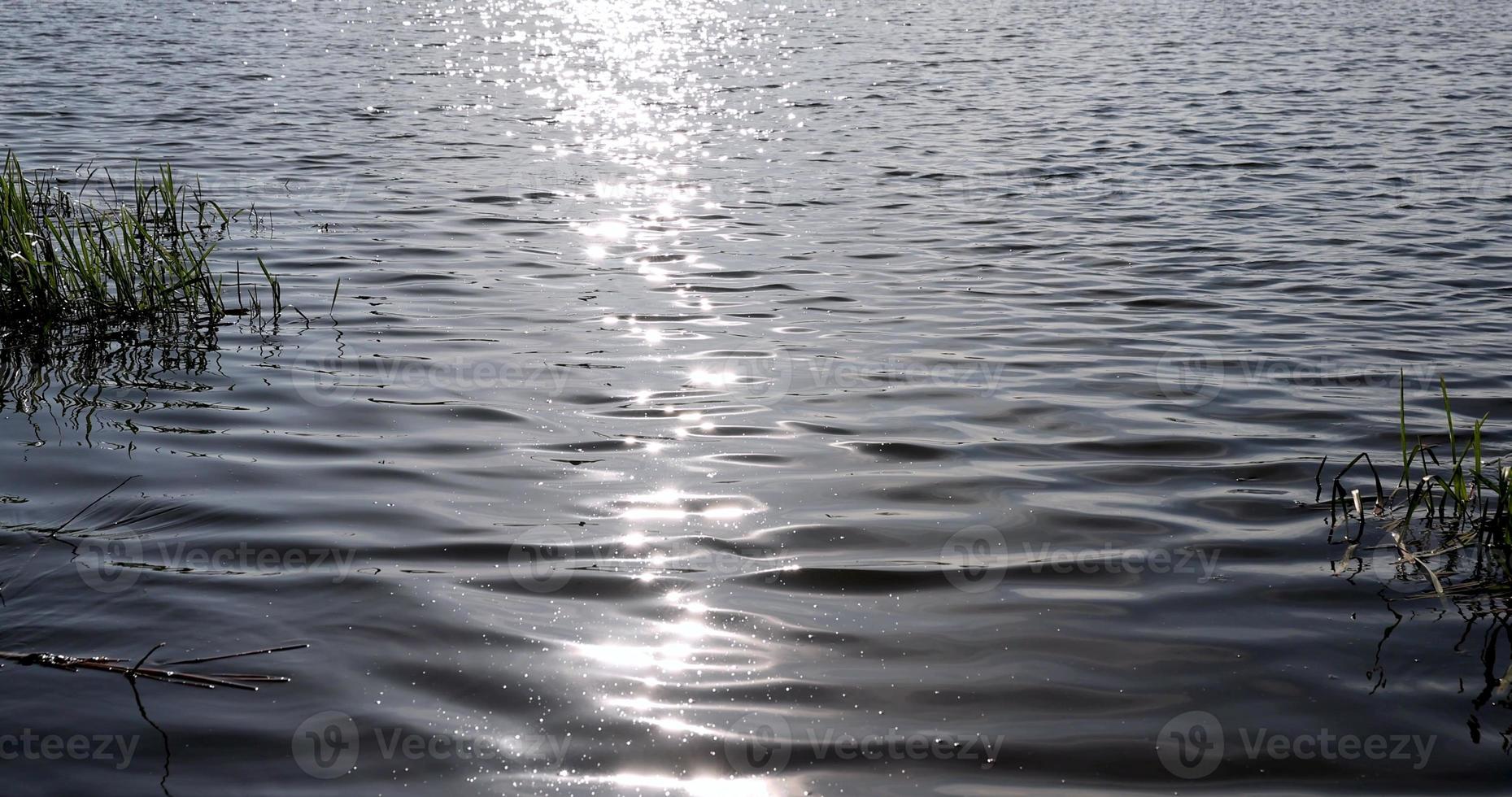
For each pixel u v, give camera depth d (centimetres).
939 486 526
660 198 1218
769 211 1165
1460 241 1037
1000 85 2070
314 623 402
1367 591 436
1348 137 1552
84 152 1362
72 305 774
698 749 343
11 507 482
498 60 2452
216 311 788
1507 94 1908
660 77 2222
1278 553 466
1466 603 429
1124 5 3638
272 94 1875
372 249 974
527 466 541
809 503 507
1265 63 2317
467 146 1512
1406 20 3134
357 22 3092
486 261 948
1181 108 1802
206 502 492
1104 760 341
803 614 417
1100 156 1448
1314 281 912
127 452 543
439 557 451
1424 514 502
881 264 961
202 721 349
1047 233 1073
